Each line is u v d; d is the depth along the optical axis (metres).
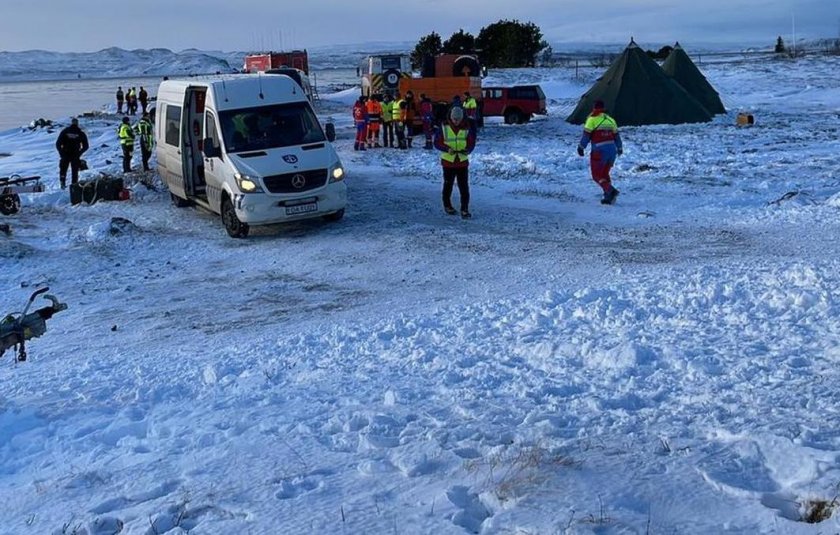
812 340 6.88
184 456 5.33
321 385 6.86
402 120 28.72
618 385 6.15
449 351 7.62
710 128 32.31
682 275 10.19
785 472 4.01
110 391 7.22
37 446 5.95
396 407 5.97
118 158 29.92
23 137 41.97
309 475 4.73
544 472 4.21
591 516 3.67
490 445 4.86
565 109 45.81
